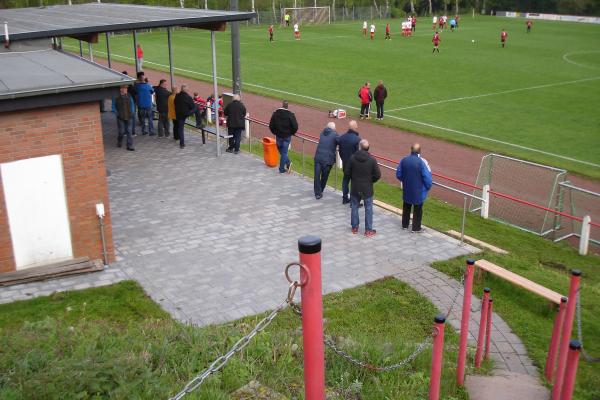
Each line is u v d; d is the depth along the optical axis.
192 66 42.44
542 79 38.28
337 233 12.84
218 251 11.92
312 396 4.69
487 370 8.30
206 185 15.69
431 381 6.52
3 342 6.88
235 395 6.24
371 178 12.48
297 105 30.17
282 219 13.52
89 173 11.05
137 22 15.77
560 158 21.58
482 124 26.56
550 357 8.20
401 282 10.76
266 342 7.40
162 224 13.21
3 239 10.63
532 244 14.09
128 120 18.64
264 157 17.38
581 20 86.25
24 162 10.50
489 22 82.56
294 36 62.06
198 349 7.09
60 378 5.75
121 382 5.82
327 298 10.17
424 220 14.38
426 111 29.05
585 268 12.94
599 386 8.12
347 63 44.19
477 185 17.20
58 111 10.55
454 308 10.04
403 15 90.00
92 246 11.34
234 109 18.02
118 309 9.79
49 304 9.86
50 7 24.47
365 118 27.39
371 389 6.78
